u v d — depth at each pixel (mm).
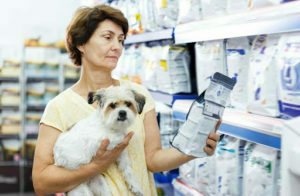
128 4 2510
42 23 5914
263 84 1230
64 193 1293
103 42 1291
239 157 1403
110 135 1225
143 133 1382
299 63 1051
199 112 1051
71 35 1346
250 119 1207
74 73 5008
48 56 5016
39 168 1278
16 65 4930
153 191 1383
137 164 1304
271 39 1229
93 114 1301
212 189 1601
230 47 1453
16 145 5055
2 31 5812
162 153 1306
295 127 673
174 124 2117
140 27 2326
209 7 1513
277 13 1045
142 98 1377
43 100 5023
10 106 4949
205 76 1639
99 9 1298
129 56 2600
